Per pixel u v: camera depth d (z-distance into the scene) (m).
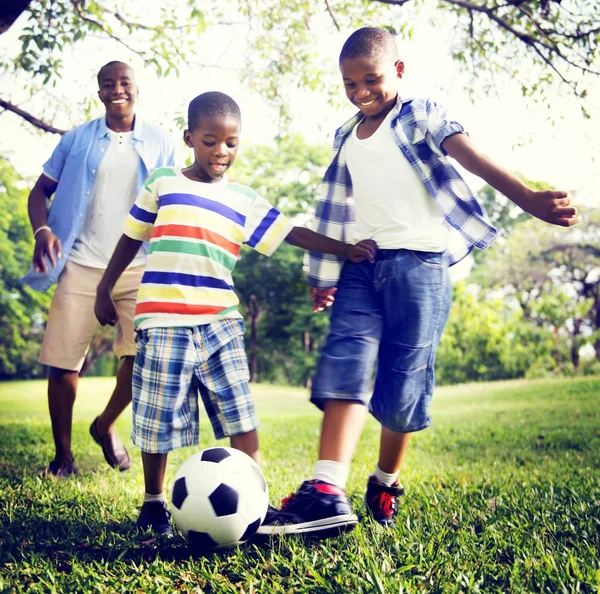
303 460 6.45
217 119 3.06
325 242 3.20
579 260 29.97
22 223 31.62
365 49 2.94
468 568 2.45
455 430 9.38
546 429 9.10
